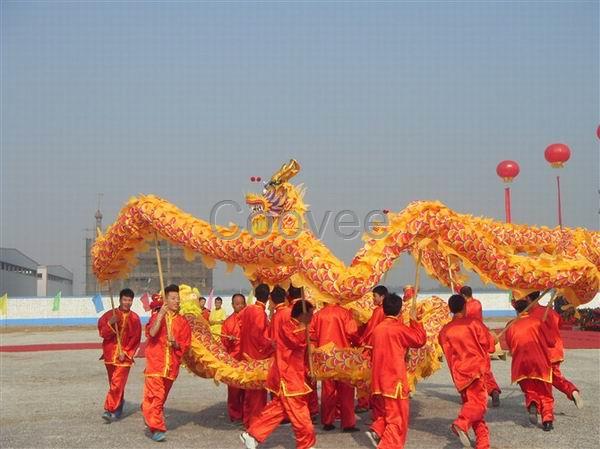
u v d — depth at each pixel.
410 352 9.45
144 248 10.80
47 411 11.41
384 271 8.53
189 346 9.66
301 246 8.65
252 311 9.80
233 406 10.37
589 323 28.69
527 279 9.08
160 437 9.08
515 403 11.62
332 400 9.69
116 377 10.46
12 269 63.84
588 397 11.94
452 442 8.84
